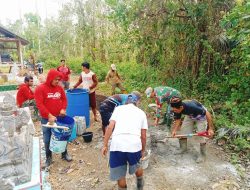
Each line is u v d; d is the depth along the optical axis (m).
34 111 7.32
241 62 6.99
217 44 7.93
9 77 14.29
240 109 6.66
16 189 3.88
